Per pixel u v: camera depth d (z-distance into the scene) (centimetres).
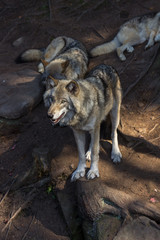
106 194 405
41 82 661
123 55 676
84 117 374
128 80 603
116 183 433
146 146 472
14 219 461
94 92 395
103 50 730
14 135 600
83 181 421
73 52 683
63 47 764
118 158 465
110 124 513
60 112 350
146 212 375
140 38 709
